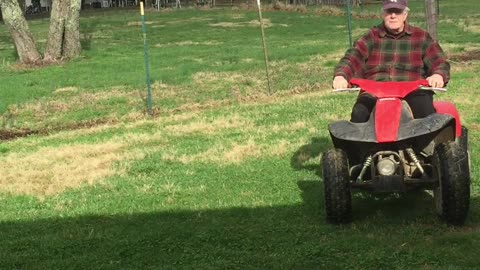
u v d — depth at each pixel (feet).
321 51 82.89
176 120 44.39
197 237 23.41
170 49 95.96
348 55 24.23
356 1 175.94
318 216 24.57
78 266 22.03
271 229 23.68
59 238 24.29
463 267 20.30
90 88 63.36
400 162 22.33
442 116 22.26
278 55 80.94
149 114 48.80
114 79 67.51
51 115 51.19
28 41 85.35
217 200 26.99
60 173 32.50
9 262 22.56
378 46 24.39
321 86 56.08
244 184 28.78
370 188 22.97
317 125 38.29
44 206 28.09
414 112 23.24
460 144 23.11
